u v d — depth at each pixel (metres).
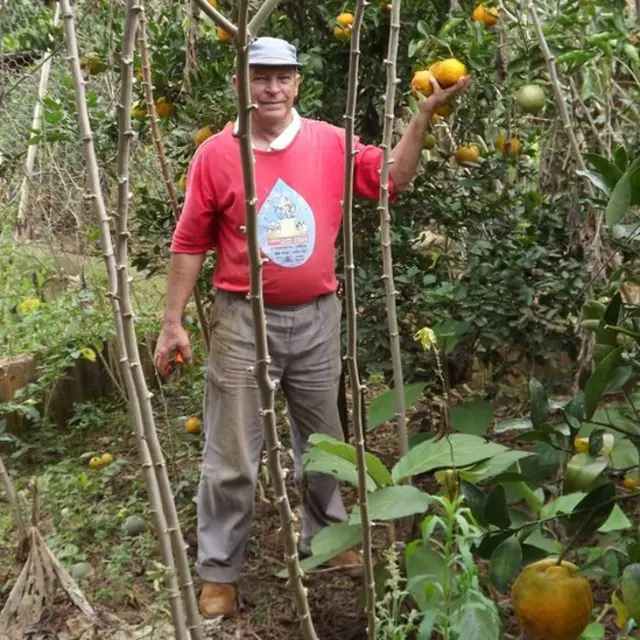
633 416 2.92
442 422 3.73
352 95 2.04
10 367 5.18
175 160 4.41
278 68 3.02
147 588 3.54
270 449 2.03
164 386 5.41
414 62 3.60
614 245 3.22
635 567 2.16
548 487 2.83
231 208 3.12
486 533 2.37
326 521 3.57
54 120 4.18
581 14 3.33
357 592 3.43
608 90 3.38
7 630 3.18
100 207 1.94
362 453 2.26
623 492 2.92
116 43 4.11
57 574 3.26
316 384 3.36
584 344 3.23
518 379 4.52
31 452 5.02
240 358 3.24
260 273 1.87
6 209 6.36
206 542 3.37
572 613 2.29
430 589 2.41
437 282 4.01
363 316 3.94
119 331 2.05
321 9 3.68
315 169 3.15
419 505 2.54
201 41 3.80
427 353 3.78
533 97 3.25
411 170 3.19
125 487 4.52
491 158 3.91
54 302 5.81
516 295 3.73
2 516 4.18
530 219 3.86
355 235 3.91
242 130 1.73
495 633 2.24
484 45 3.36
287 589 3.51
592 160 2.35
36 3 5.48
